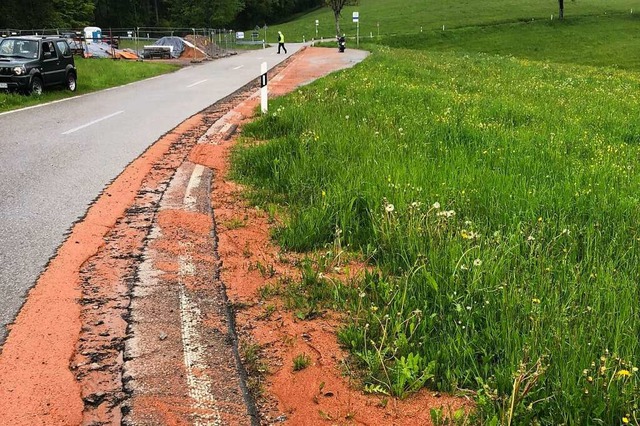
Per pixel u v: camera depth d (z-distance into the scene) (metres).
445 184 5.96
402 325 3.43
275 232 5.32
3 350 3.28
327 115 10.65
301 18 111.50
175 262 4.66
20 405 2.80
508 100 14.52
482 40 67.44
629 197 5.81
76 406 2.81
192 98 16.67
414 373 3.00
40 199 6.35
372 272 4.32
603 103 15.45
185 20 85.25
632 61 53.91
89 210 5.96
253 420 2.79
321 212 5.36
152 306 3.89
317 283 4.20
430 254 4.18
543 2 88.19
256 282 4.34
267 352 3.40
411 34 69.69
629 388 2.75
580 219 5.21
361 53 42.12
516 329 3.31
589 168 7.19
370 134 8.79
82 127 11.41
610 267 4.07
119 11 92.75
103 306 3.87
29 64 16.95
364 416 2.82
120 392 2.95
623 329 3.22
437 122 10.12
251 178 7.35
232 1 85.31
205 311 3.85
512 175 6.45
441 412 2.71
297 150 7.80
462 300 3.70
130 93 18.27
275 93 17.16
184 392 2.97
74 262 4.59
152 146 9.48
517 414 2.69
